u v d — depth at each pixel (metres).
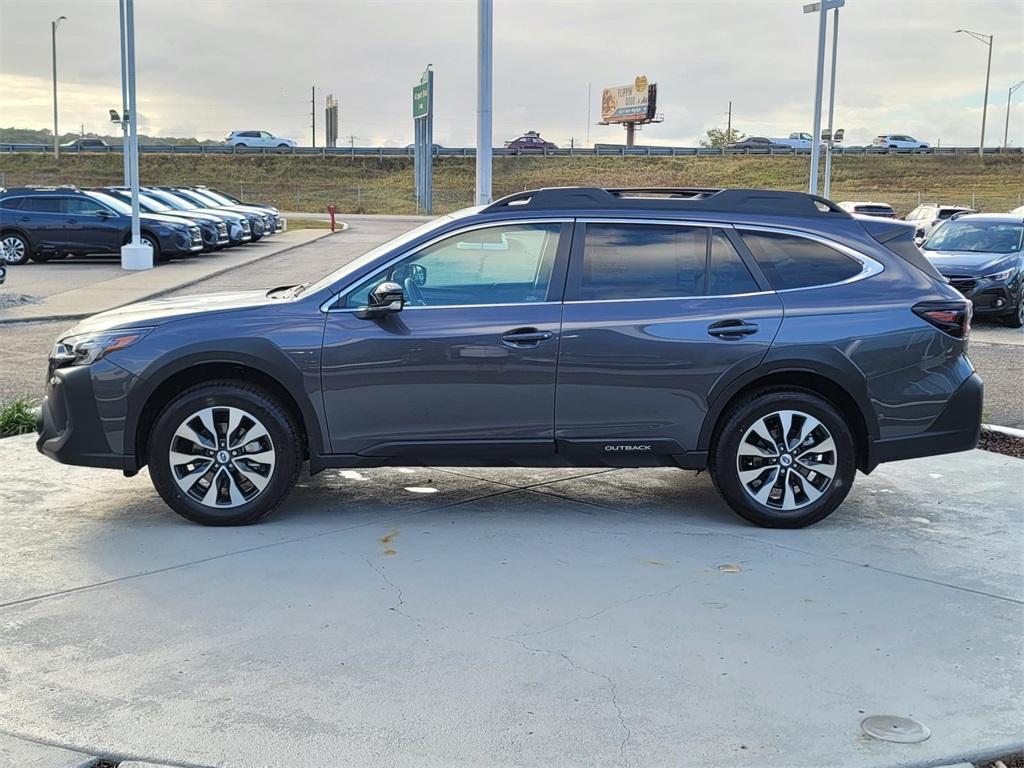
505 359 5.52
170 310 5.74
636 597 4.66
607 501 6.25
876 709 3.64
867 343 5.57
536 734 3.45
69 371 5.57
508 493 6.41
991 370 11.64
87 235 24.06
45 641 4.18
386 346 5.52
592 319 5.55
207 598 4.64
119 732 3.46
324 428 5.61
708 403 5.59
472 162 77.12
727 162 75.38
